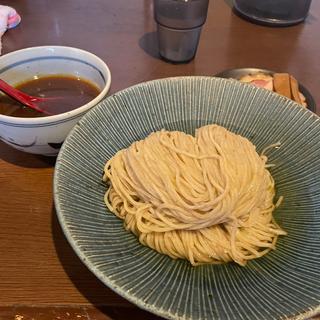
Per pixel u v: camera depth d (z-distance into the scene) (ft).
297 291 0.84
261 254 1.03
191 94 1.30
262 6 1.88
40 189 1.18
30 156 1.27
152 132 1.25
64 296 0.95
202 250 1.04
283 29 1.90
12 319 0.91
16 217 1.10
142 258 0.99
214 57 1.71
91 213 1.02
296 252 0.99
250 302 0.83
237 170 1.10
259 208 1.14
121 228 1.08
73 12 1.97
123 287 0.81
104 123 1.17
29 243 1.04
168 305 0.79
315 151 1.14
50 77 1.32
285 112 1.23
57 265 1.00
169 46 1.61
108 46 1.75
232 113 1.29
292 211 1.11
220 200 1.04
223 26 1.90
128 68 1.63
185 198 1.06
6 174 1.22
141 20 1.93
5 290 0.95
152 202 1.08
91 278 0.98
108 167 1.14
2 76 1.24
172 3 1.51
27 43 1.76
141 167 1.10
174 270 0.98
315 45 1.81
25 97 1.21
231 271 0.99
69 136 1.07
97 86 1.28
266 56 1.73
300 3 1.86
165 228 1.05
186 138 1.19
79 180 1.05
